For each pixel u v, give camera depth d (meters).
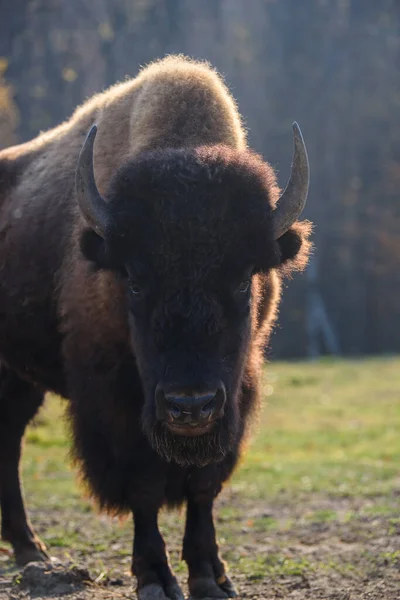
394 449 18.92
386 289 67.00
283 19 77.81
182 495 7.84
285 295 64.31
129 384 7.64
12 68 53.75
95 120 9.42
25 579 8.37
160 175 6.84
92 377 7.80
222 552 9.80
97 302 7.73
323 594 7.95
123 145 8.52
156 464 7.60
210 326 6.53
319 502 12.77
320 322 63.38
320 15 77.56
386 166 69.62
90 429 7.82
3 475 9.75
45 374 9.37
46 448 18.42
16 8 53.03
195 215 6.66
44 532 10.77
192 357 6.44
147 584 7.45
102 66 62.59
